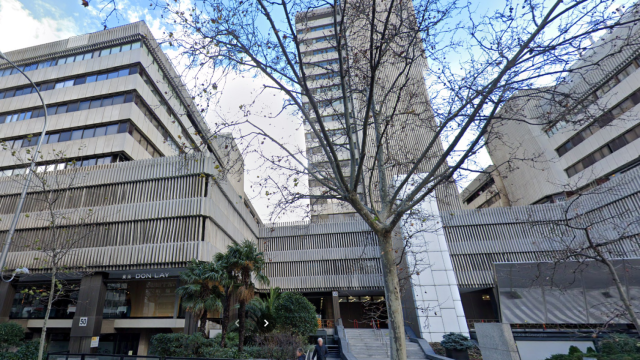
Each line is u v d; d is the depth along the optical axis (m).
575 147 31.48
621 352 8.17
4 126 26.38
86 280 19.80
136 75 25.88
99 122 24.59
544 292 8.90
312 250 30.50
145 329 21.44
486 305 29.88
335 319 26.84
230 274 15.27
